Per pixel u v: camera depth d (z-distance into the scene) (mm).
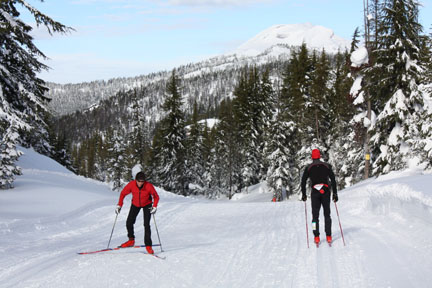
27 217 11414
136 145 53281
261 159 43688
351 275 4879
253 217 12367
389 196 10094
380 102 24016
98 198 16609
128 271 5562
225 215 13344
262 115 43906
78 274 5414
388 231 7531
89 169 101812
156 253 6922
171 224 11516
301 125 35344
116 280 5102
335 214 11109
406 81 20688
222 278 5113
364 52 24969
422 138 19344
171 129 41906
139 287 4785
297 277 4969
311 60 36719
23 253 7012
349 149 32219
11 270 5727
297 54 37500
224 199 49906
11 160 16203
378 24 22000
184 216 13281
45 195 15664
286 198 38438
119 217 12625
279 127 36750
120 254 6801
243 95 45500
